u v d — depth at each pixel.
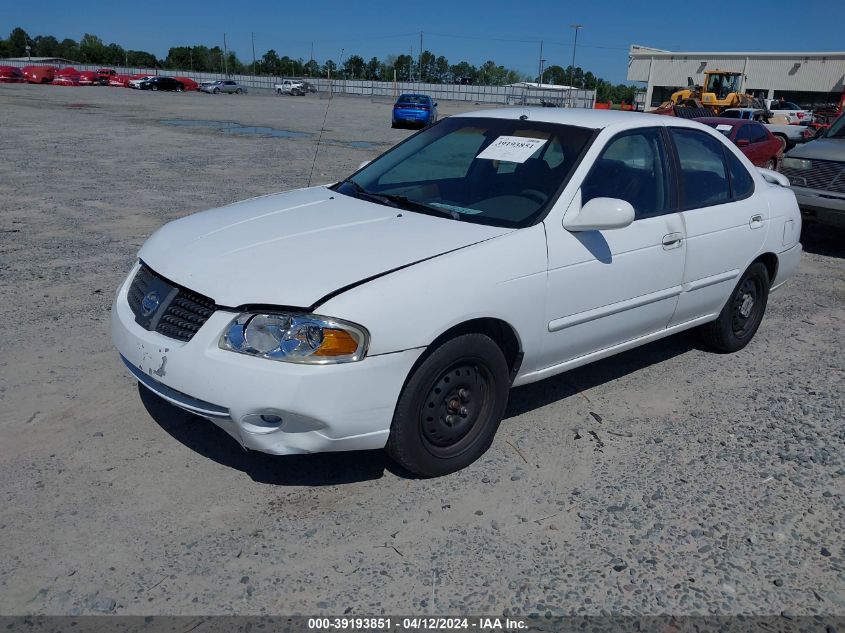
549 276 3.80
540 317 3.82
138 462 3.65
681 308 4.77
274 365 3.08
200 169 13.56
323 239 3.62
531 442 4.07
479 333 3.59
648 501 3.56
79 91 50.53
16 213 9.14
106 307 5.80
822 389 4.95
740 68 57.81
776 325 6.27
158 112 31.11
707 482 3.75
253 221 3.97
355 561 3.05
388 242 3.57
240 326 3.15
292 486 3.53
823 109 39.25
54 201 9.98
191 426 4.01
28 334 5.16
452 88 75.56
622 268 4.20
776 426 4.39
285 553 3.07
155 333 3.41
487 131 4.64
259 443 3.19
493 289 3.54
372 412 3.23
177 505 3.34
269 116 31.39
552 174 4.10
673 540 3.28
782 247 5.50
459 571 3.02
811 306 6.87
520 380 3.95
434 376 3.42
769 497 3.64
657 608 2.87
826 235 10.41
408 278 3.29
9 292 6.04
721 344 5.43
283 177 12.86
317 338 3.09
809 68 54.31
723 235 4.88
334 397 3.11
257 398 3.07
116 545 3.06
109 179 12.04
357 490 3.54
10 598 2.75
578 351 4.19
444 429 3.58
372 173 4.79
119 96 46.16
